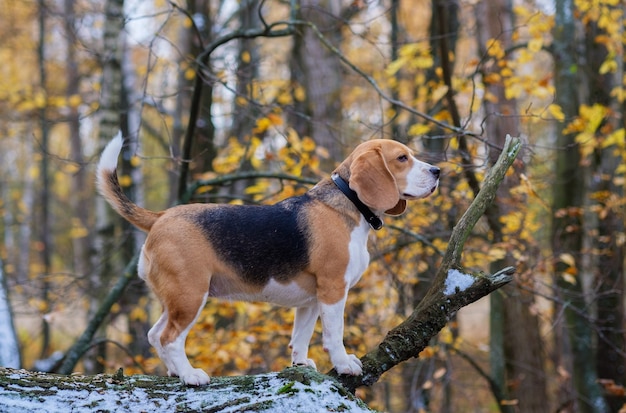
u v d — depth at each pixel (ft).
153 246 12.67
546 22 24.88
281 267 13.08
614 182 29.30
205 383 12.06
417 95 33.19
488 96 24.50
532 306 24.72
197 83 21.89
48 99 40.42
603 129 26.84
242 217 13.14
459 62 47.32
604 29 29.45
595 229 29.84
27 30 57.47
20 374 11.66
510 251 23.72
